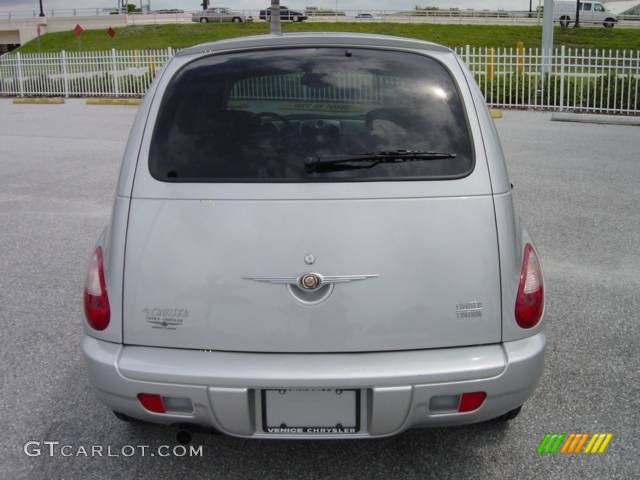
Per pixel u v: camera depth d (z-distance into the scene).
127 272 2.29
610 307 4.40
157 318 2.27
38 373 3.54
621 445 2.87
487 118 2.53
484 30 52.69
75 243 5.93
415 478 2.65
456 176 2.35
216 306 2.24
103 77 20.70
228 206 2.29
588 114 14.70
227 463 2.76
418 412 2.24
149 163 2.39
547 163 9.40
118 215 2.35
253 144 2.40
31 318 4.28
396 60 2.64
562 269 5.14
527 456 2.79
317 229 2.24
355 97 2.50
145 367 2.23
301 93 2.51
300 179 2.32
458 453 2.81
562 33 49.41
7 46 64.75
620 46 42.38
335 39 2.70
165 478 2.66
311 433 2.26
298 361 2.22
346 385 2.18
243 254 2.24
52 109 17.47
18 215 6.89
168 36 56.75
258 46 2.70
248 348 2.24
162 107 2.50
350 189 2.29
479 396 2.26
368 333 2.23
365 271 2.23
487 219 2.31
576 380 3.45
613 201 7.27
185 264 2.26
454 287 2.26
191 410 2.25
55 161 9.85
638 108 15.33
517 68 16.30
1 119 15.30
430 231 2.27
